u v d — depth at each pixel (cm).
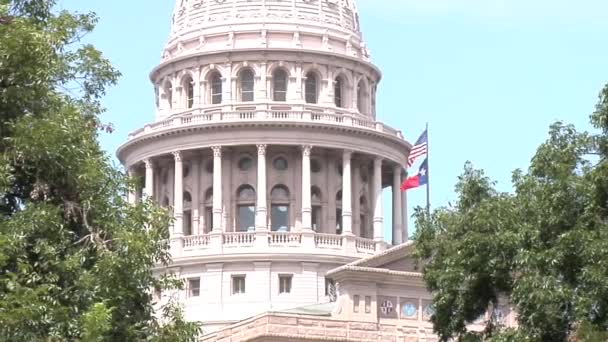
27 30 5059
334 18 15900
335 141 15138
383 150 15525
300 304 14312
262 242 14575
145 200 5594
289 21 15625
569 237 6022
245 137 14975
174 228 14888
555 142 6412
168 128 15200
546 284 6034
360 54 16000
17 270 4878
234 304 14350
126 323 5138
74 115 5209
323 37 15675
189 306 14412
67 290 4966
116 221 5231
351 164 15400
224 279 14475
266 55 15425
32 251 4981
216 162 14975
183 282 5628
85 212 5166
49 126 5038
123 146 15688
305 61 15488
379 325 11312
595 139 6325
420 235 7019
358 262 11456
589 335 5806
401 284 11456
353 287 11306
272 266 14488
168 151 15225
